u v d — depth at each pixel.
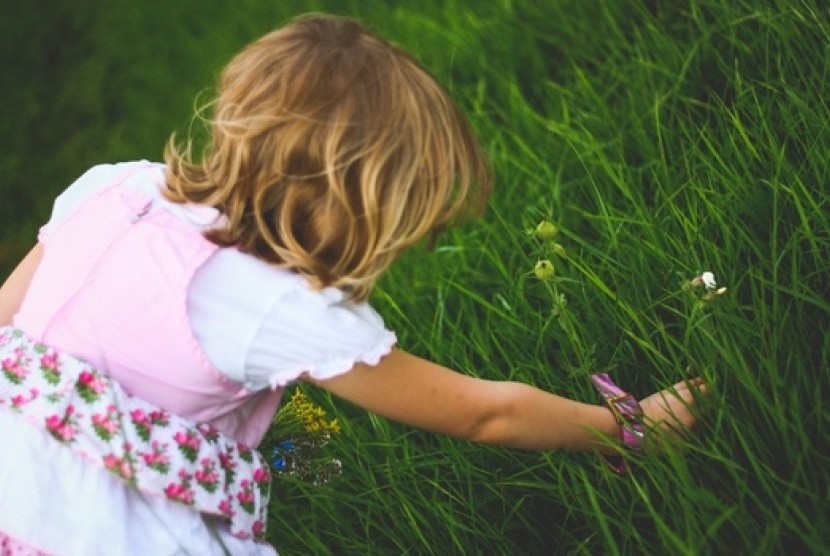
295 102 1.34
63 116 3.75
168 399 1.39
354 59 1.36
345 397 1.43
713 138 2.06
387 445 1.88
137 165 1.56
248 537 1.46
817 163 1.86
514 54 2.83
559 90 2.60
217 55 3.65
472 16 2.95
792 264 1.68
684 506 1.45
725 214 1.87
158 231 1.41
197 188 1.45
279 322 1.37
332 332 1.37
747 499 1.54
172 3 4.06
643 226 1.97
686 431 1.59
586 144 2.25
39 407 1.37
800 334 1.64
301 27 1.41
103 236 1.44
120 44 3.99
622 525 1.55
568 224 2.25
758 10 2.22
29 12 4.26
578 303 1.99
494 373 1.96
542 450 1.63
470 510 1.79
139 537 1.38
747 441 1.56
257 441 1.49
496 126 2.68
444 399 1.45
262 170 1.36
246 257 1.39
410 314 2.30
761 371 1.59
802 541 1.46
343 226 1.36
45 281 1.46
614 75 2.47
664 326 1.76
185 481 1.38
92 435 1.36
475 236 2.42
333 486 1.90
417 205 1.37
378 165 1.33
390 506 1.80
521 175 2.47
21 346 1.42
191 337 1.36
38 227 3.32
